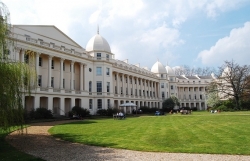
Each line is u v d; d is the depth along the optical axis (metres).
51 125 28.59
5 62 14.11
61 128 24.25
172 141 14.98
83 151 12.49
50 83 44.62
